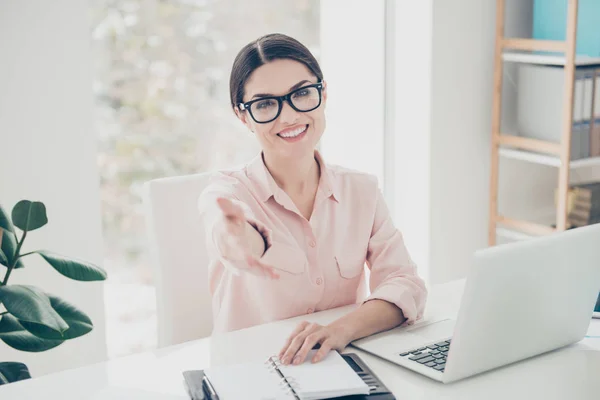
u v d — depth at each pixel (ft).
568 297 4.76
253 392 4.19
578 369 4.73
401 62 10.25
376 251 6.03
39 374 8.07
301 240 5.81
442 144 10.20
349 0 10.43
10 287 5.80
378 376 4.59
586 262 4.77
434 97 10.00
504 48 10.27
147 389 4.46
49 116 7.75
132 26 11.64
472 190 10.58
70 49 7.75
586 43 9.48
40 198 7.84
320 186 5.89
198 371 4.52
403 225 10.71
